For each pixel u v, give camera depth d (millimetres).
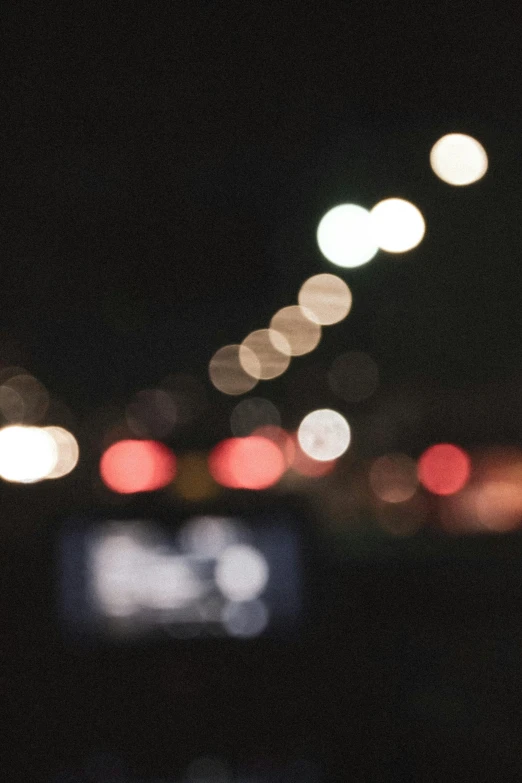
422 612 9789
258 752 6273
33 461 13117
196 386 20609
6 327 22156
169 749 6352
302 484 12125
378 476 12406
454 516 11578
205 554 8195
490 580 10758
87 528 8289
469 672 7871
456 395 14156
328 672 8039
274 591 8242
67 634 8039
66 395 20297
